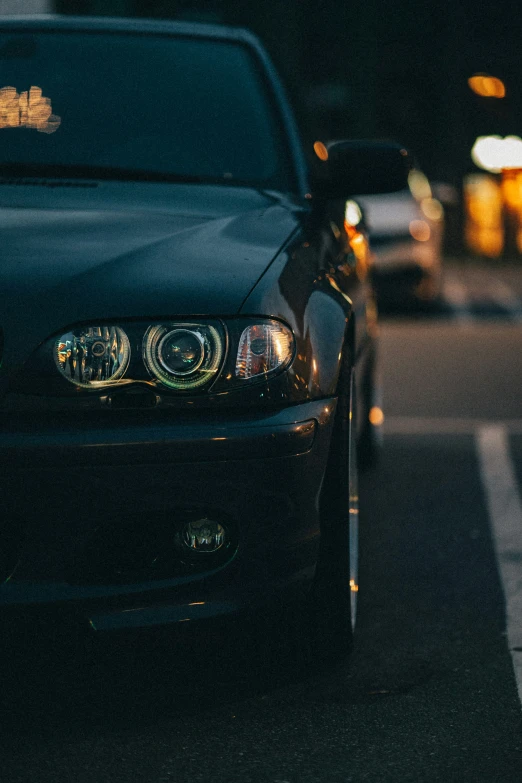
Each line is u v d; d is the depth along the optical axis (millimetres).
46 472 2898
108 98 4352
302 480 3082
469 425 7180
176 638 3664
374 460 6047
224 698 3301
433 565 4539
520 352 10523
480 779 2830
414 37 30828
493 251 31359
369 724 3143
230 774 2869
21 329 2963
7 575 2977
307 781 2830
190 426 2959
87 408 2949
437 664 3561
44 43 4566
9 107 4301
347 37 29031
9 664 3496
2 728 3109
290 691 3355
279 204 3941
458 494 5562
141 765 2918
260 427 2996
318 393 3174
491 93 31516
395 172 4227
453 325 12742
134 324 2990
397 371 9391
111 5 16844
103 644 3619
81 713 3199
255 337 3049
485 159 31297
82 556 2947
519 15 31188
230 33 4758
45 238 3266
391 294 13344
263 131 4332
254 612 3092
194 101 4383
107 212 3580
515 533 4953
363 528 5012
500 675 3471
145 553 3008
